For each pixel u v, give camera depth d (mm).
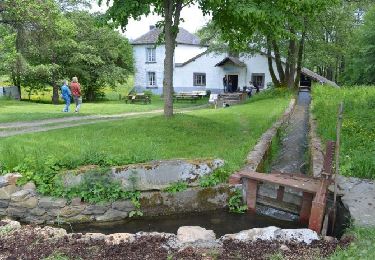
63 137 12055
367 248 5215
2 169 8695
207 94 46125
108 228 7969
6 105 26891
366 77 44500
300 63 35406
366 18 43000
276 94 32438
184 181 8617
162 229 7863
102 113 21672
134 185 8430
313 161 9758
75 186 8320
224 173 8781
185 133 13219
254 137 13055
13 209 8258
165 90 15398
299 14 14414
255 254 5457
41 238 6070
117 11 13602
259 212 8445
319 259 5137
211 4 14180
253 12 12242
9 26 29016
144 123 14289
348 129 12602
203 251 5598
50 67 34656
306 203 7707
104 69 42031
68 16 38000
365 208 6957
